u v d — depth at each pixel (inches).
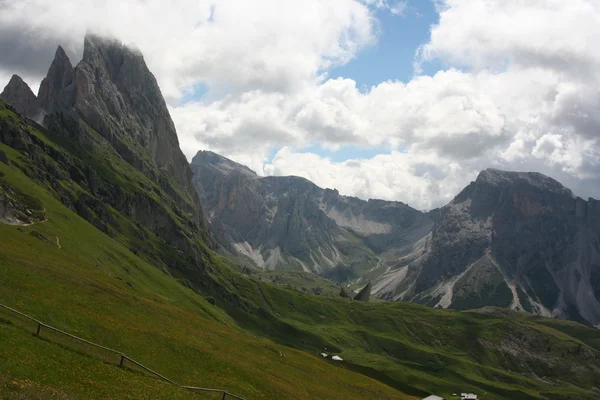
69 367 2374.5
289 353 5994.1
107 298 4060.0
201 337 4402.1
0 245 4259.4
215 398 2982.3
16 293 3100.4
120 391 2349.9
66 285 3826.3
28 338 2495.1
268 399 3452.3
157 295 7263.8
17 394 1878.7
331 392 4539.9
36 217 6668.3
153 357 3201.3
